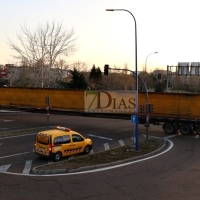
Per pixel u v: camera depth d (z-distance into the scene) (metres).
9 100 39.88
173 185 13.42
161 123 36.94
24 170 16.22
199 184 13.58
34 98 37.91
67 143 19.25
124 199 11.59
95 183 13.75
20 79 57.69
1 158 18.97
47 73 54.16
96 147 23.00
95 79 79.75
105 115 34.09
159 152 21.09
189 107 29.16
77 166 16.58
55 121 38.75
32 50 54.62
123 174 15.34
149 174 15.32
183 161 18.31
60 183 13.73
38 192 12.41
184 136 28.50
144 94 31.45
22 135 27.12
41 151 18.73
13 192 12.38
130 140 26.00
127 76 87.81
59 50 56.03
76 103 35.19
